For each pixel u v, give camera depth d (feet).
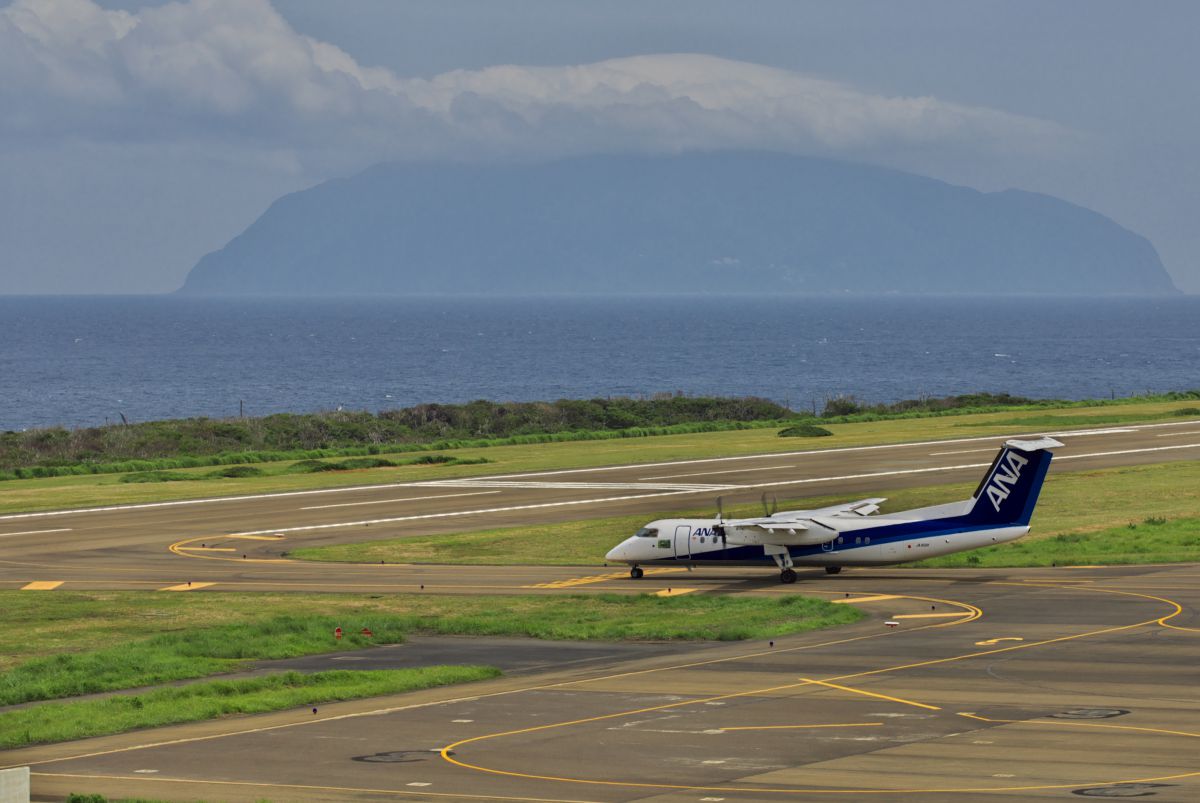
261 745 304.91
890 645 410.11
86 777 279.49
